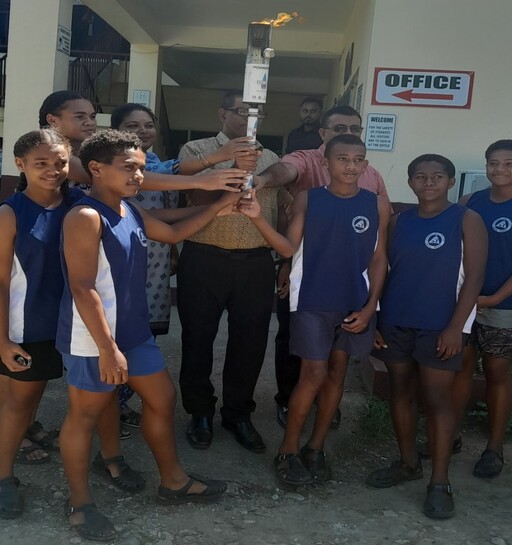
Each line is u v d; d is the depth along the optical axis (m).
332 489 3.27
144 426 2.89
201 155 3.25
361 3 6.38
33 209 2.76
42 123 3.28
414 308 3.12
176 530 2.82
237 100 3.44
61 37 6.28
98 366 2.60
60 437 2.73
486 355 3.46
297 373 3.87
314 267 3.15
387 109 5.46
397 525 2.96
